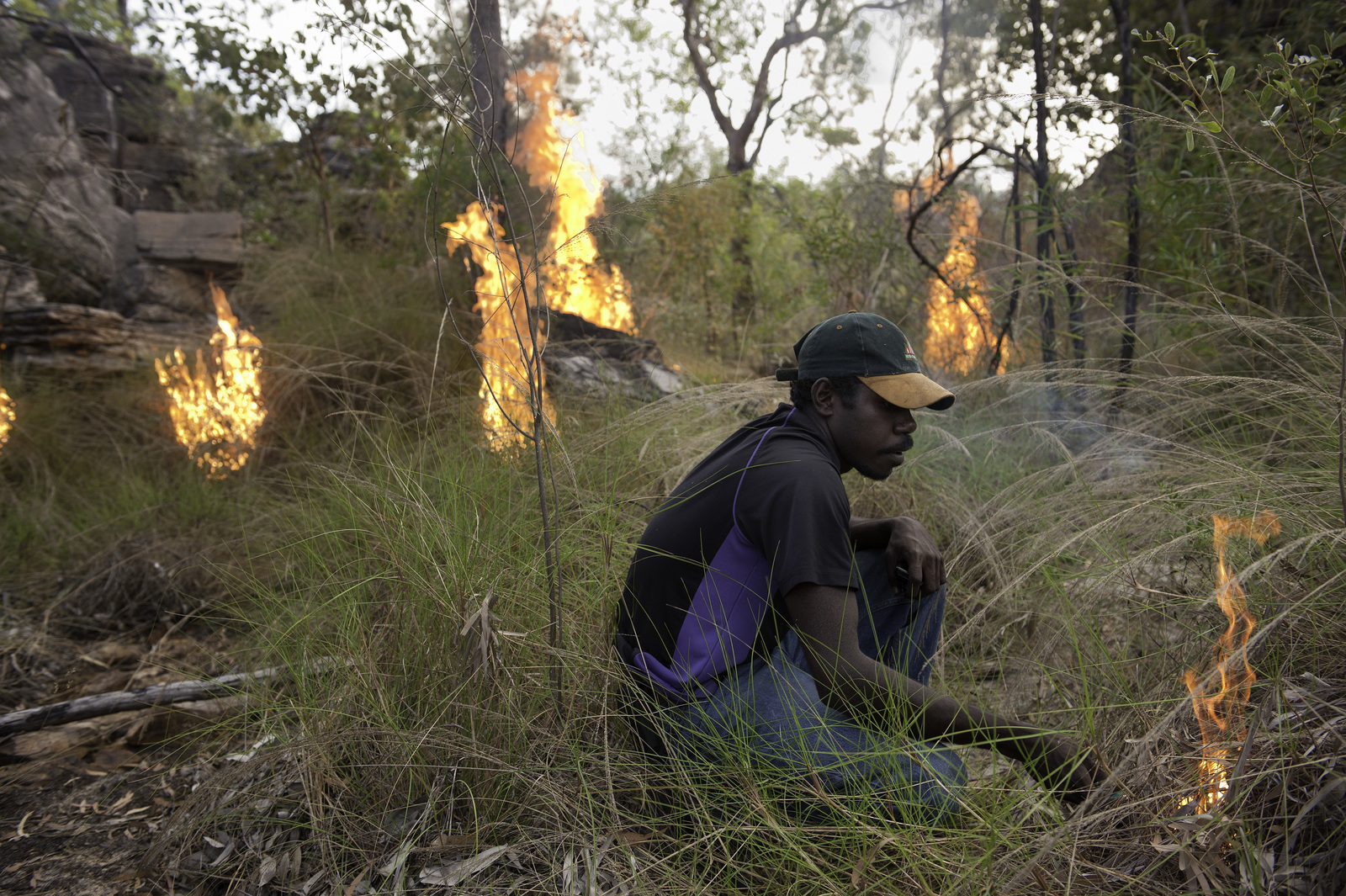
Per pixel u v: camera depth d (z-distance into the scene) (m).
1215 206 3.27
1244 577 1.72
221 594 3.25
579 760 1.77
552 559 2.01
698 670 1.74
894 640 1.99
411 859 1.71
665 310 7.49
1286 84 1.78
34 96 7.80
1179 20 5.01
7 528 3.85
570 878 1.61
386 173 6.72
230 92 6.96
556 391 4.27
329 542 2.67
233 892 1.71
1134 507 2.21
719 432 3.56
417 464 2.93
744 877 1.63
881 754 1.57
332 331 4.99
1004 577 2.48
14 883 1.78
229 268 7.61
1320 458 2.22
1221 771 1.49
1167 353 3.31
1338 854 1.29
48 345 5.62
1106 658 1.94
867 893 1.47
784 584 1.57
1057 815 1.45
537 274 2.06
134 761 2.32
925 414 3.75
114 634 3.23
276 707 2.07
